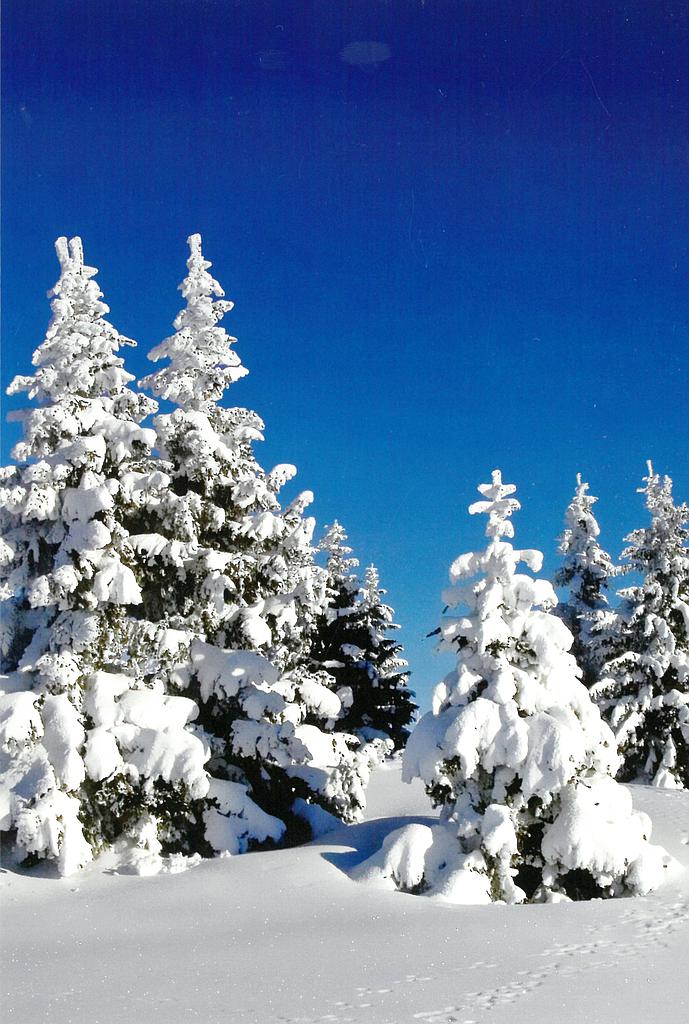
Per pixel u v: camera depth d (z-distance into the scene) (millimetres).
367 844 20250
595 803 18516
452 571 19891
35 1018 10398
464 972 12422
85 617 20375
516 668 19328
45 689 20094
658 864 18203
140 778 19734
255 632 22234
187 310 24547
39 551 21281
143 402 22266
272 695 22516
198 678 22234
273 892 17094
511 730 18344
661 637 35531
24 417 21953
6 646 21844
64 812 18656
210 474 22641
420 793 28828
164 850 20406
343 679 36250
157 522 22078
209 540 22922
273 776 23266
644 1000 11062
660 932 14773
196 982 11969
